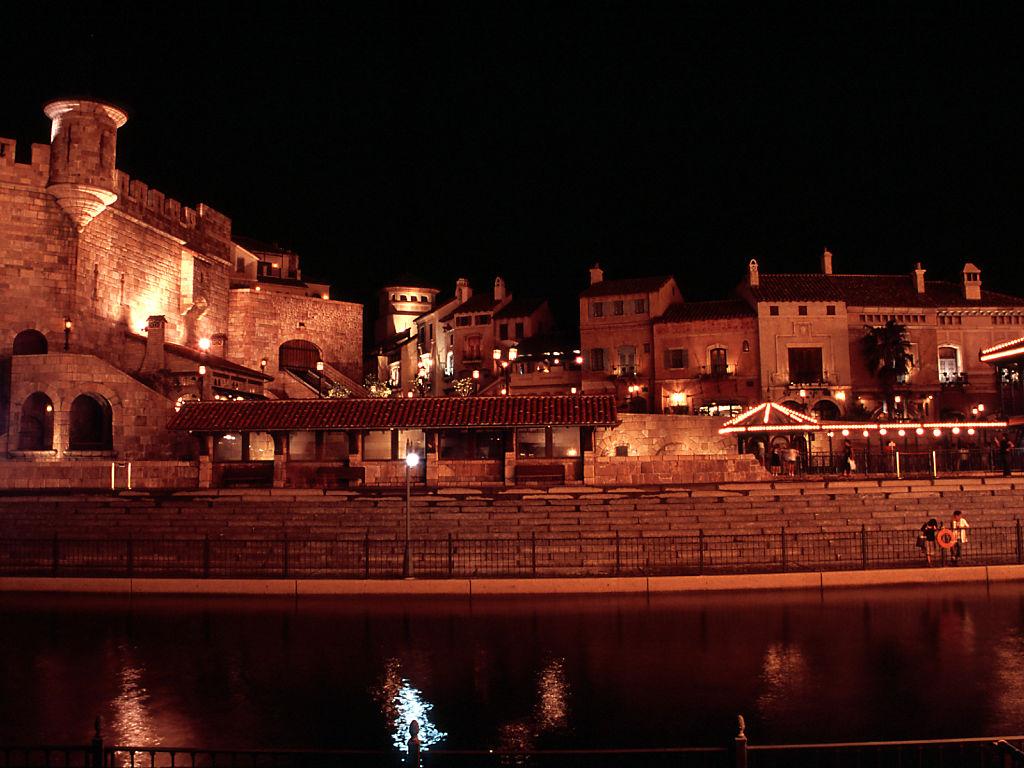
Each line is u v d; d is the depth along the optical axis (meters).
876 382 60.31
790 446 42.16
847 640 18.41
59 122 42.81
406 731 12.94
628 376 62.88
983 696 14.47
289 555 28.12
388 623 20.50
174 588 24.72
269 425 34.41
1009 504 31.52
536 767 11.41
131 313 48.81
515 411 34.84
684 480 36.38
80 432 41.16
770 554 28.55
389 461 36.34
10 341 41.56
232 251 68.75
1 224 41.59
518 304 75.06
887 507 31.12
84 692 14.98
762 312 60.12
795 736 12.66
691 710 13.84
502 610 22.06
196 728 13.13
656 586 24.67
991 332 61.12
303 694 14.80
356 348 69.81
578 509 30.25
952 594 23.66
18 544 28.98
